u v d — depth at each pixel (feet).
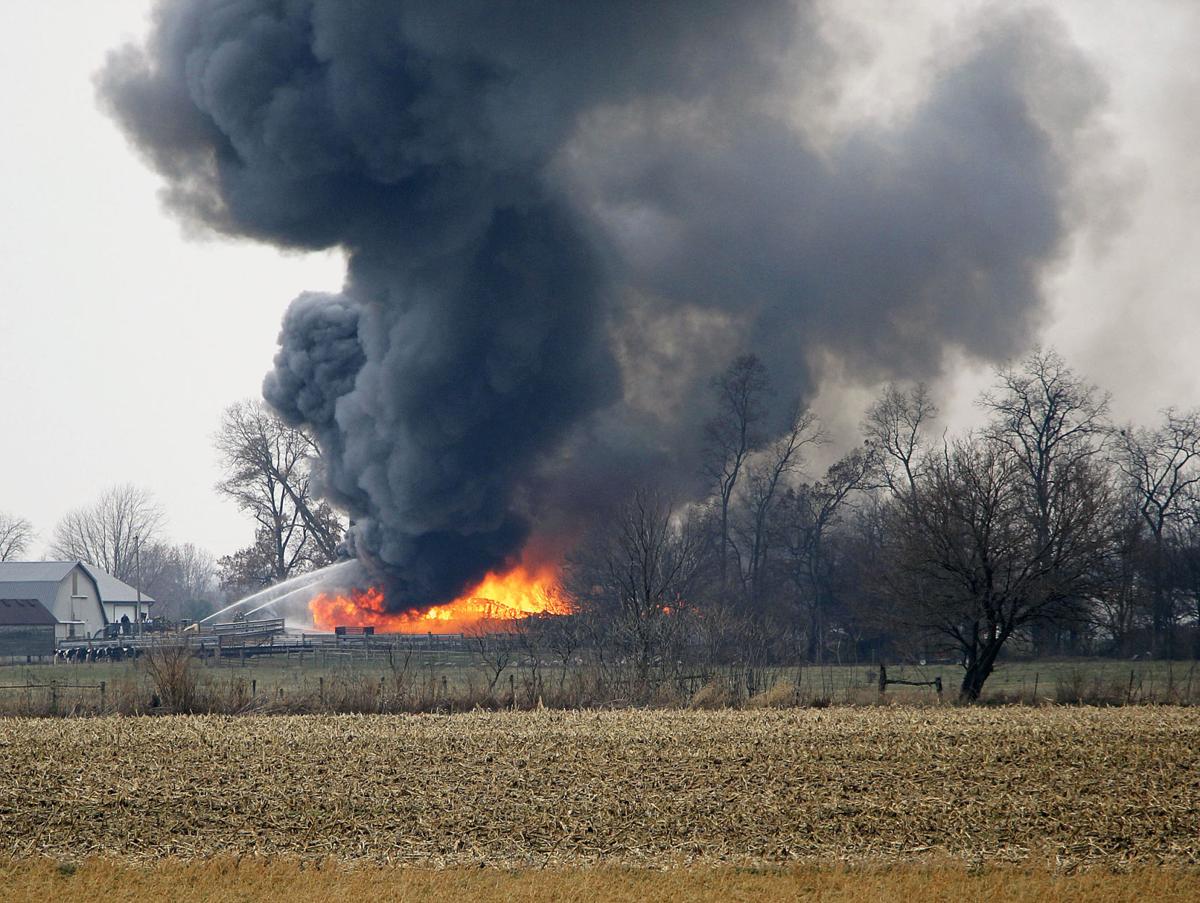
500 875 96.48
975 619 224.94
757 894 90.63
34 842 107.14
